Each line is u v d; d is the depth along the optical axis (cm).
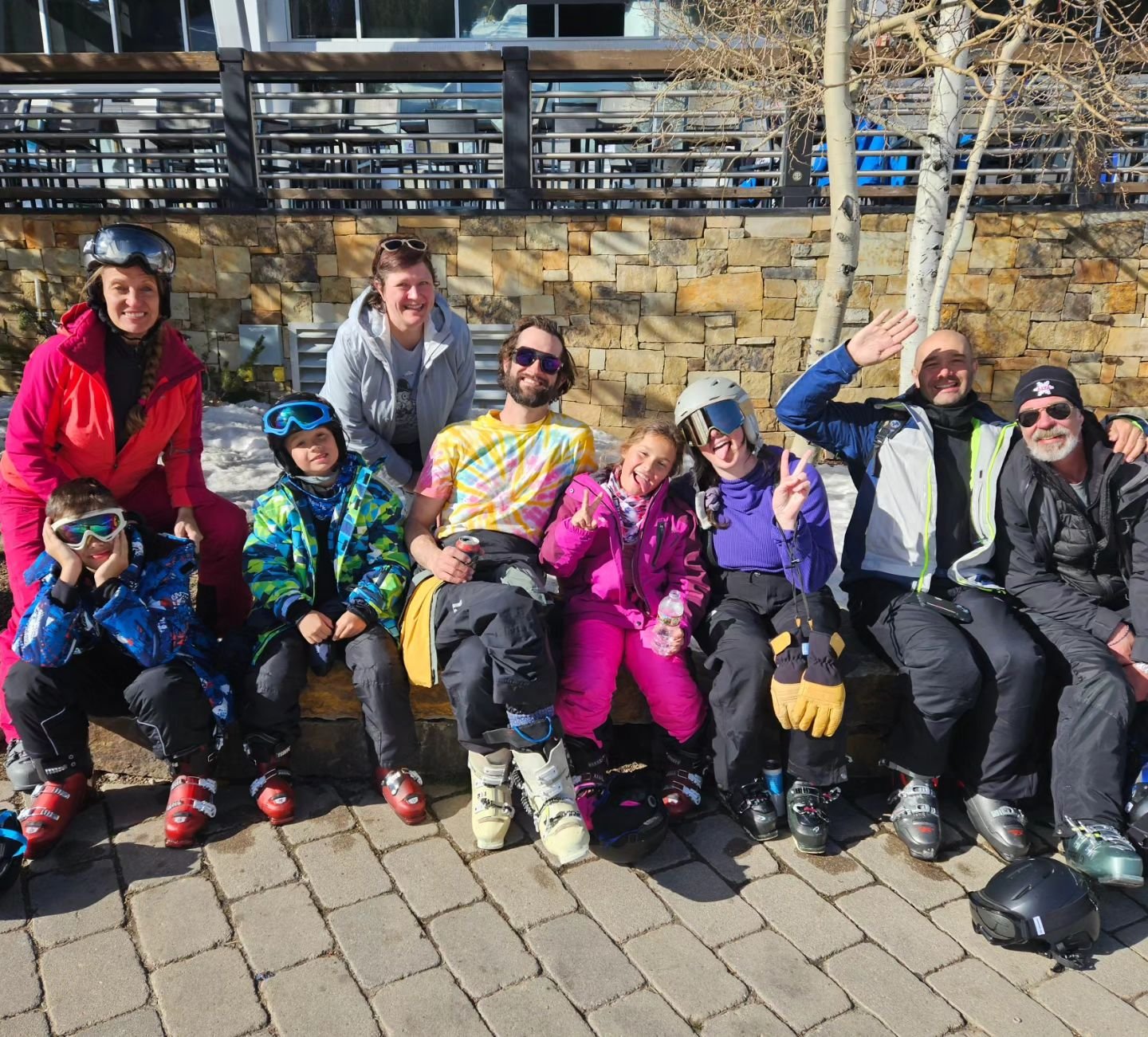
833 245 387
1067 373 271
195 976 217
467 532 285
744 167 739
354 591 276
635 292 704
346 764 296
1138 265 695
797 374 716
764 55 532
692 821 281
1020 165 716
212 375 727
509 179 690
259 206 702
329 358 324
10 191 695
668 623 269
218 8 916
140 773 291
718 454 276
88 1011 207
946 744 266
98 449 283
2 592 371
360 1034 202
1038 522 280
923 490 285
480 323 714
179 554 272
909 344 545
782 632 271
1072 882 228
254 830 271
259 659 269
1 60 671
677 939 233
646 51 648
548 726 249
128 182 805
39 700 254
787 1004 213
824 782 269
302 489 282
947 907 247
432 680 265
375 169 798
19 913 235
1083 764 254
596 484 278
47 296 715
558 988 216
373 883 249
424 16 956
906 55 497
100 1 952
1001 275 697
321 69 669
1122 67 525
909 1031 207
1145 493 266
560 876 255
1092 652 263
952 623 274
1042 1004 215
